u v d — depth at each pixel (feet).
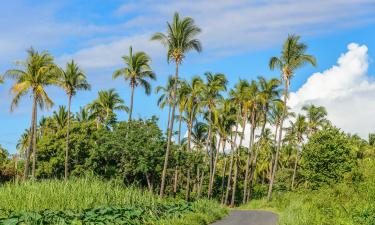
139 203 84.94
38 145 185.78
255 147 273.95
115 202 82.43
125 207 75.66
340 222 61.11
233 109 225.56
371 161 105.19
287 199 144.46
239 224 83.87
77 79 173.58
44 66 143.13
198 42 141.69
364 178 95.45
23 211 61.72
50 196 73.51
